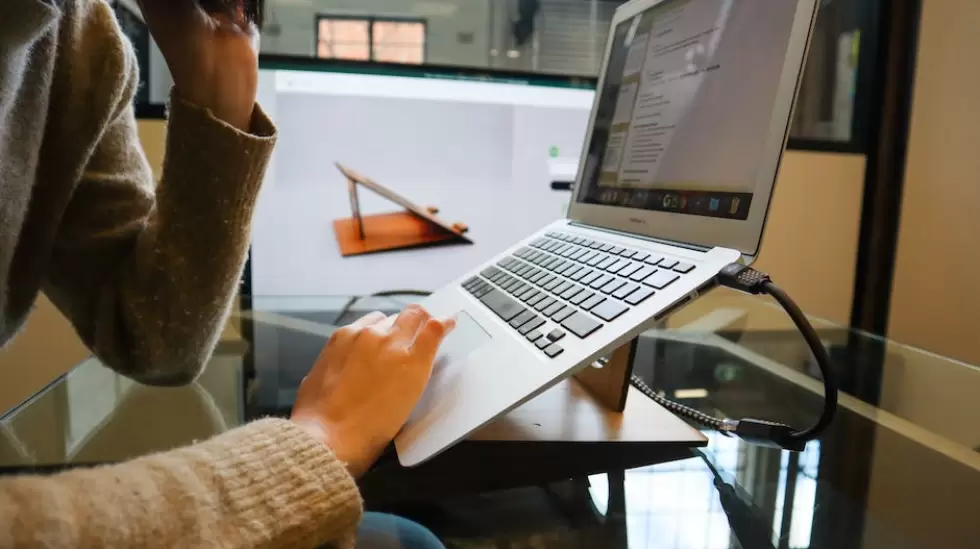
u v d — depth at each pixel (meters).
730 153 0.46
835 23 1.09
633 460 0.44
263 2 0.41
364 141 1.01
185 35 0.37
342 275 1.03
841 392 0.61
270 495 0.28
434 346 0.43
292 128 0.99
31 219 0.46
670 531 0.37
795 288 1.14
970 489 0.42
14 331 0.49
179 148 0.40
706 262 0.42
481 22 1.04
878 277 1.14
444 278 1.06
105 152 0.52
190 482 0.26
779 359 0.73
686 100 0.53
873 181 1.13
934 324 1.10
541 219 1.08
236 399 0.57
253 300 0.91
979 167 1.04
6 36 0.32
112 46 0.49
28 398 0.55
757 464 0.45
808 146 1.11
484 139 1.05
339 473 0.30
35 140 0.42
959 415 0.54
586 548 0.35
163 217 0.43
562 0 1.05
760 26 0.46
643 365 0.71
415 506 0.39
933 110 1.08
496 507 0.39
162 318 0.46
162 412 0.53
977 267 1.05
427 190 1.04
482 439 0.42
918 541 0.35
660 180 0.54
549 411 0.48
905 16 1.08
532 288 0.52
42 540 0.21
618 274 0.47
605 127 0.67
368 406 0.38
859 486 0.42
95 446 0.44
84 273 0.51
